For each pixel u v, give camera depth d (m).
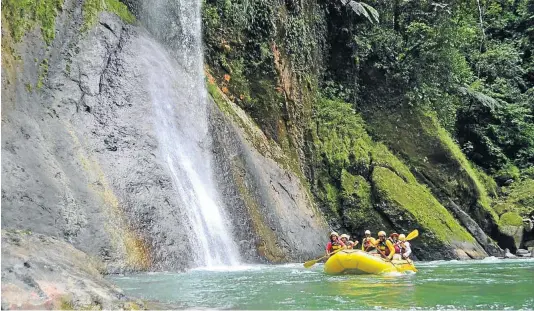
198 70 18.75
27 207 9.84
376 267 11.95
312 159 22.72
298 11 24.05
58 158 11.27
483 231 25.52
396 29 29.17
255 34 21.88
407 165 25.42
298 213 19.22
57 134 11.73
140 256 11.22
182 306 7.03
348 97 26.06
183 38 18.80
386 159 24.06
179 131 15.24
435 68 28.33
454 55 29.22
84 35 14.05
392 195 22.14
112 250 10.69
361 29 27.30
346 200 22.30
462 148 31.94
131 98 14.12
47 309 5.24
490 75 35.75
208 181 15.29
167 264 11.67
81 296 5.82
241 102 20.92
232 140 17.78
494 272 13.66
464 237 22.47
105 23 14.91
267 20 22.02
